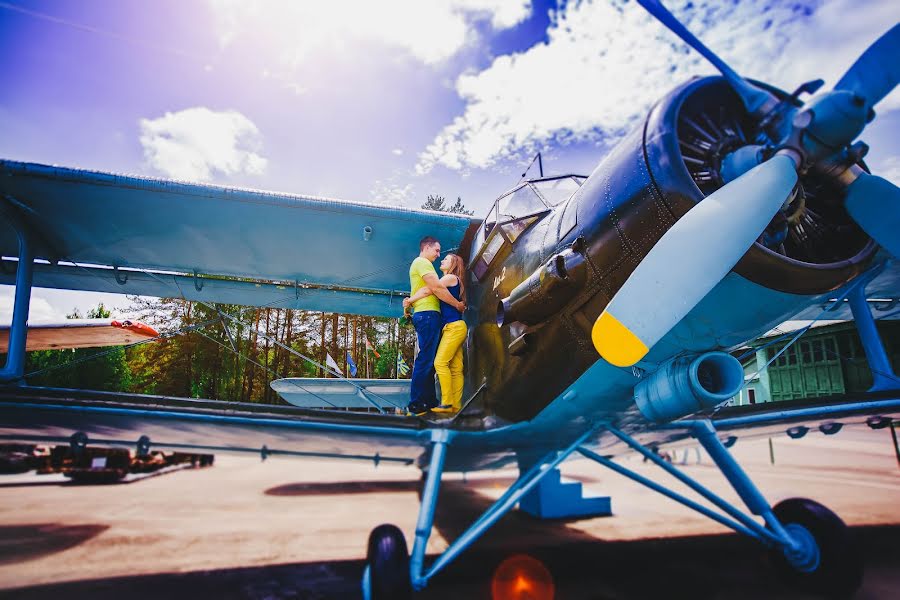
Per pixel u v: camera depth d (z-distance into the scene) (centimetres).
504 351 308
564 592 301
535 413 299
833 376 1673
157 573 354
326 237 482
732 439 454
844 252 239
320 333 3425
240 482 1012
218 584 328
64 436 350
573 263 241
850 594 276
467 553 409
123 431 334
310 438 341
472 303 363
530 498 596
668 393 231
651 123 223
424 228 465
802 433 429
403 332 2906
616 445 433
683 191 205
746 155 216
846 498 610
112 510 636
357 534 494
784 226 219
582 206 250
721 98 233
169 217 442
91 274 543
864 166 236
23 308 390
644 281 206
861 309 341
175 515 602
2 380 347
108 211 428
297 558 398
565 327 255
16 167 371
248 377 3303
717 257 196
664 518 555
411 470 1441
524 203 328
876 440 1384
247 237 480
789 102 217
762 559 364
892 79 194
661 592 297
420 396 339
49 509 643
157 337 418
